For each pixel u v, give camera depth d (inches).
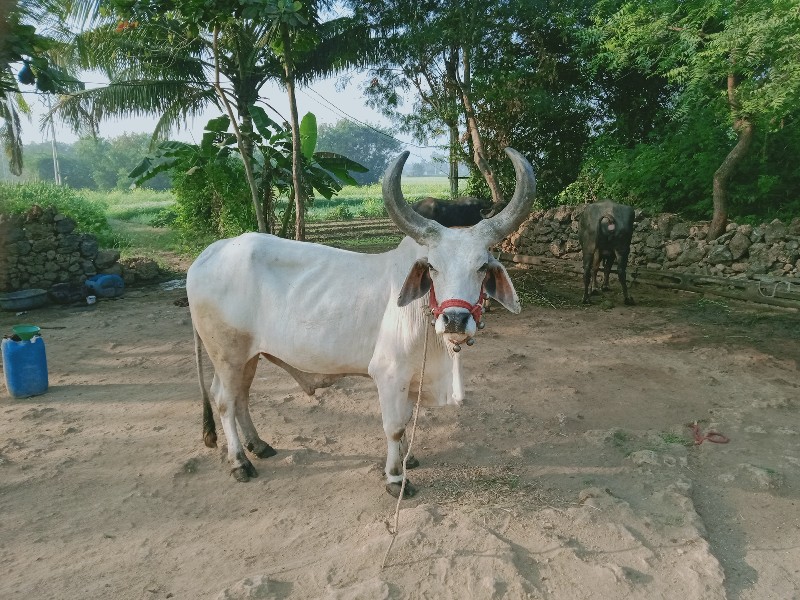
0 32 185.3
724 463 161.6
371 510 142.0
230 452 159.8
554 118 525.0
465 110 473.7
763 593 112.7
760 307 330.0
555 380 228.5
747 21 284.0
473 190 584.1
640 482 151.1
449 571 115.3
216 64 345.4
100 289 394.6
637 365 243.3
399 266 140.4
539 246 477.4
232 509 145.1
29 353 218.4
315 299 144.9
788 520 135.6
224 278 150.7
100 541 132.2
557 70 511.8
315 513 142.0
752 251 350.0
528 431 184.4
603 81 514.9
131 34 442.3
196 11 313.7
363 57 515.2
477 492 148.1
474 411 199.8
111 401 217.0
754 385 218.7
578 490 148.0
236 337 152.6
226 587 115.1
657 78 494.3
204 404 163.6
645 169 425.7
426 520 132.4
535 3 443.8
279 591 112.8
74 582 118.0
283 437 183.2
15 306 362.6
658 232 396.2
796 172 395.2
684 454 166.2
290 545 129.3
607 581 113.3
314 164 482.6
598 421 191.8
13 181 600.1
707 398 208.1
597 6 380.8
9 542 131.8
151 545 130.6
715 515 138.3
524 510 137.6
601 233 331.3
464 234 122.1
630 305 346.3
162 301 389.1
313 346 145.0
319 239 688.4
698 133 404.5
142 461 169.3
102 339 300.2
